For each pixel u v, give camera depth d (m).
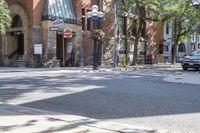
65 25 38.00
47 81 19.62
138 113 10.77
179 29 50.91
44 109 11.29
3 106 10.98
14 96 13.86
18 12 37.66
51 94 14.45
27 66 36.56
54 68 34.38
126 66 38.91
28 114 9.70
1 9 32.44
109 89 16.30
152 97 13.97
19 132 7.55
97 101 12.89
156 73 29.70
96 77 23.14
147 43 51.84
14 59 38.38
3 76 23.05
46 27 36.72
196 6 38.47
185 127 9.01
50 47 36.88
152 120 9.81
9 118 9.01
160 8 43.41
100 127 8.39
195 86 18.81
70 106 11.88
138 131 8.18
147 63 51.25
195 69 37.47
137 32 43.75
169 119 9.94
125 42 47.19
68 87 16.83
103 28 42.91
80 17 40.16
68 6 39.19
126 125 8.91
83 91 15.43
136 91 15.77
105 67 38.34
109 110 11.23
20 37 39.31
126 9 44.78
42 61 36.34
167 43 57.03
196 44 70.06
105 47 43.19
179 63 55.69
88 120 9.23
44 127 8.12
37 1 36.66
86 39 41.34
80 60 40.09
